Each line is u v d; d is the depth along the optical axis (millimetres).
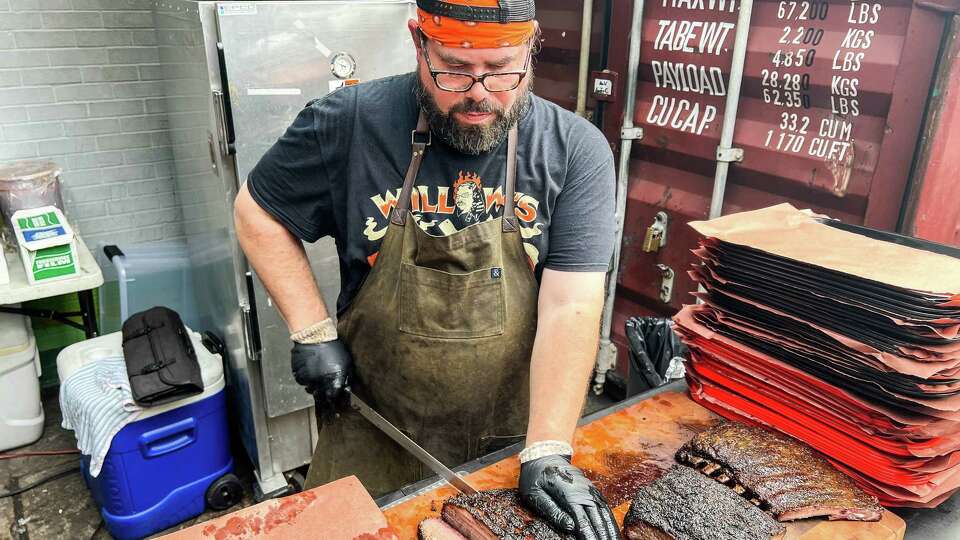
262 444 2588
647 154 2613
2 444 2865
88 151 3236
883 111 1856
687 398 1372
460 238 1243
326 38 2197
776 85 2098
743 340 1255
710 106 2324
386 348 1364
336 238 1414
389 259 1298
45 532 2467
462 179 1243
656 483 1024
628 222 2770
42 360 3303
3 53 2939
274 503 913
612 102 2635
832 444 1133
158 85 3299
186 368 2334
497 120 1119
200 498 2500
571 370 1144
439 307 1296
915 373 976
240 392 2686
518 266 1306
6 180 2582
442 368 1337
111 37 3131
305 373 1356
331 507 909
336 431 1541
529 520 943
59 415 3158
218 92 2100
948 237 1878
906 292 1001
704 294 1336
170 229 3533
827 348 1121
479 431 1429
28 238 2338
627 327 2305
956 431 1044
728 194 2354
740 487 1051
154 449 2324
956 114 1713
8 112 3023
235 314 2451
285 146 1307
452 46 1015
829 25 1926
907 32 1752
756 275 1200
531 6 1035
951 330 985
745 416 1261
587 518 912
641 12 2443
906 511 1095
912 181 1825
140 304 3439
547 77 2951
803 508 983
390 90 1264
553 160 1245
